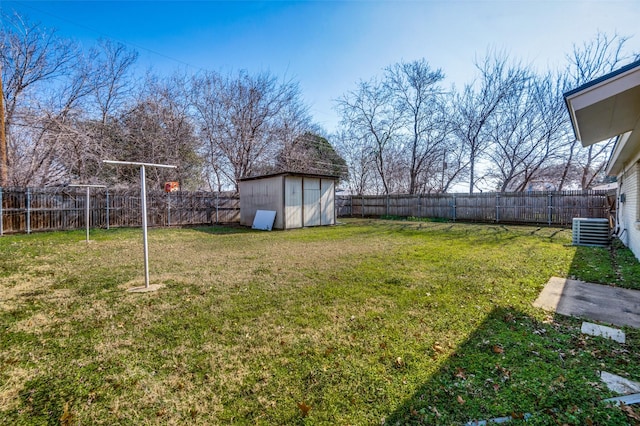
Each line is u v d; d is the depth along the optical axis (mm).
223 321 3051
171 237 9617
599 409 1720
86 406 1826
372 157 21391
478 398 1844
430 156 19312
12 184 10875
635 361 2240
